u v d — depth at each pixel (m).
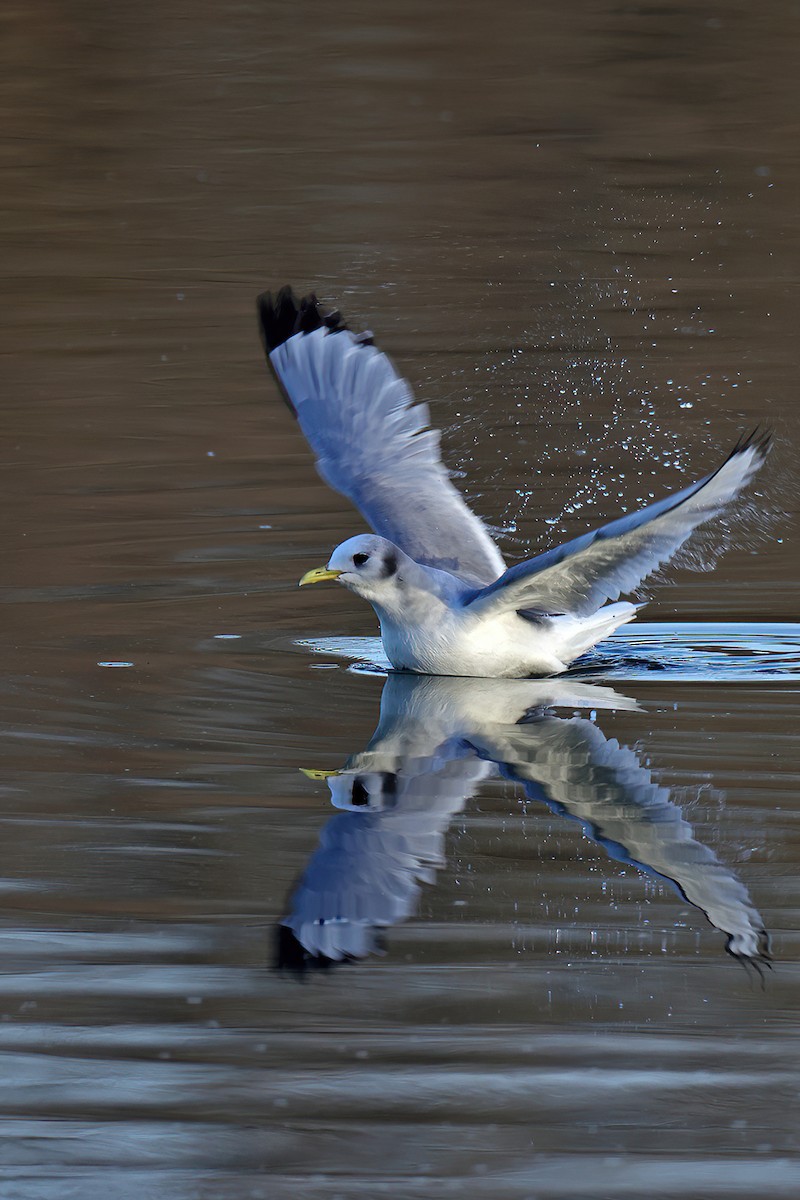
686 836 8.84
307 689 11.53
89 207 26.45
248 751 10.18
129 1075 6.70
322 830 8.95
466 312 21.94
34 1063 6.72
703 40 32.69
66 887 8.28
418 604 11.80
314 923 7.92
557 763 9.98
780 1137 6.27
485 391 19.17
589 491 16.39
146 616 13.13
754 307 22.27
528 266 23.83
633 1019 7.11
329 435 12.98
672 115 29.56
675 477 16.77
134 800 9.38
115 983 7.36
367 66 32.06
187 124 29.67
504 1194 5.94
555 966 7.48
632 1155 6.14
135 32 33.75
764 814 9.12
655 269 23.56
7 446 17.80
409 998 7.32
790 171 27.23
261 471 17.25
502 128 29.22
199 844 8.76
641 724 10.75
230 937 7.80
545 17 34.06
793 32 33.12
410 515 12.59
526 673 11.93
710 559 15.01
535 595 11.39
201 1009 7.21
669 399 18.92
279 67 32.19
